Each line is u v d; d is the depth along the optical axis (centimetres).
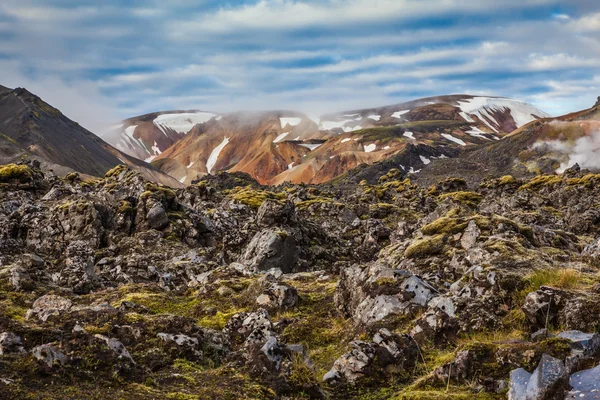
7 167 6406
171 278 3256
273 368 1320
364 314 1809
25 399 1041
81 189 6272
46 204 5419
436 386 1245
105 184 6450
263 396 1205
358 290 1948
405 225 4984
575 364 1127
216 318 2184
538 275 1641
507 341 1331
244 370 1334
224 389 1220
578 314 1362
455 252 2538
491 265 1808
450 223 2744
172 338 1521
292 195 8806
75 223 4706
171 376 1298
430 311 1580
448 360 1320
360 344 1423
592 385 1033
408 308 1719
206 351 1543
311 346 1845
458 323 1520
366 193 10112
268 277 2511
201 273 3167
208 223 5409
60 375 1162
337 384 1366
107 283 3030
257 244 4184
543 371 1072
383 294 1797
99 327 1571
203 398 1161
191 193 7212
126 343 1512
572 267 1814
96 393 1123
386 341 1432
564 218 5775
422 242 2694
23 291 2503
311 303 2316
